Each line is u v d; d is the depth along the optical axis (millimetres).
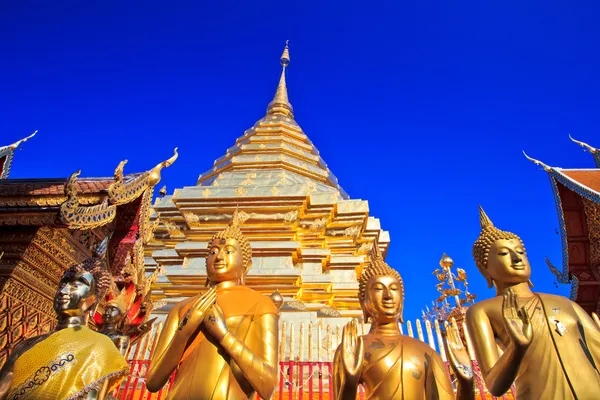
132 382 8602
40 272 6902
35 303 6840
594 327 4816
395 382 4594
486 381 4570
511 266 5281
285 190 17156
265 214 16625
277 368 4773
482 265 5590
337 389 4594
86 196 6625
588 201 10164
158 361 4719
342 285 14867
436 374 4754
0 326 6234
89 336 4711
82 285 4922
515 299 4418
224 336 4492
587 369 4453
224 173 20297
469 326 5105
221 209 16875
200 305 4699
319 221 16656
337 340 10961
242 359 4395
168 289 14562
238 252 5730
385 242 20266
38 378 4266
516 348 4145
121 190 6938
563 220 10484
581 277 10172
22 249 6578
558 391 4367
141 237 7668
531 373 4555
